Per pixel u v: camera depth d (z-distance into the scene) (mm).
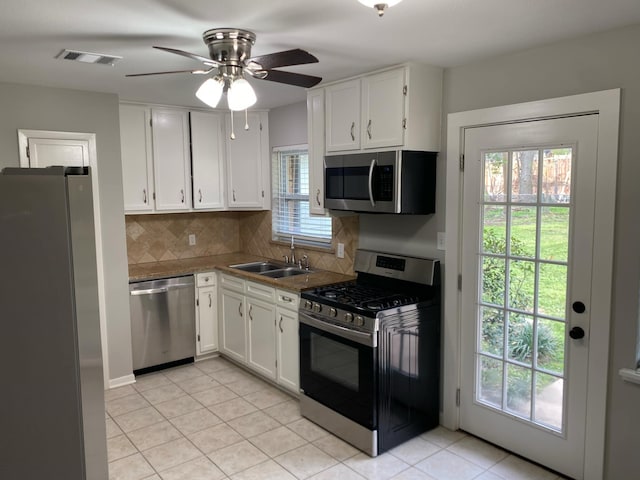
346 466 2797
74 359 1262
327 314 3086
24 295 1194
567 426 2617
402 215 3377
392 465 2801
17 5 1924
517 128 2688
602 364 2445
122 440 3104
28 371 1219
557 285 2602
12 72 3035
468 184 2951
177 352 4297
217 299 4477
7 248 1168
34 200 1180
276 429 3234
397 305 2922
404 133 2908
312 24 2193
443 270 3131
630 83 2258
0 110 3316
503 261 2830
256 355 3988
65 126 3562
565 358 2600
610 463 2467
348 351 2963
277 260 4770
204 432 3201
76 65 2871
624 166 2305
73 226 1243
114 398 3717
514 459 2850
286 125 4496
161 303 4152
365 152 3152
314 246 4320
